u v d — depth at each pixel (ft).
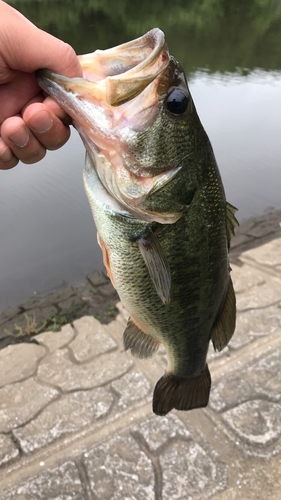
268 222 3.37
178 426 1.59
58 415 1.65
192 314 1.09
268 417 1.62
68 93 0.81
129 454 1.50
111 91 0.78
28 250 3.04
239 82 7.67
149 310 1.05
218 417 1.63
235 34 12.92
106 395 1.74
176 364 1.22
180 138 0.87
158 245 0.90
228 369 1.86
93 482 1.42
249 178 4.27
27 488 1.40
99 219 0.95
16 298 2.54
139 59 0.87
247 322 2.14
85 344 2.03
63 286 2.64
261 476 1.42
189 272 1.00
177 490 1.38
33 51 0.79
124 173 0.87
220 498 1.36
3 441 1.56
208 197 0.95
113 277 1.03
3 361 1.95
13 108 0.87
